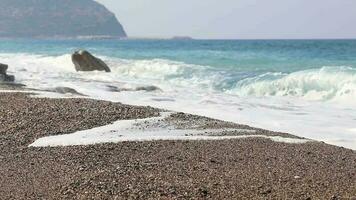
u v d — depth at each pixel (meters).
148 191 7.79
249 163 9.58
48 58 45.38
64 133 12.08
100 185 8.07
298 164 9.58
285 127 14.50
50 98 16.17
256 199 7.50
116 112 14.15
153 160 9.71
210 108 17.92
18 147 11.00
